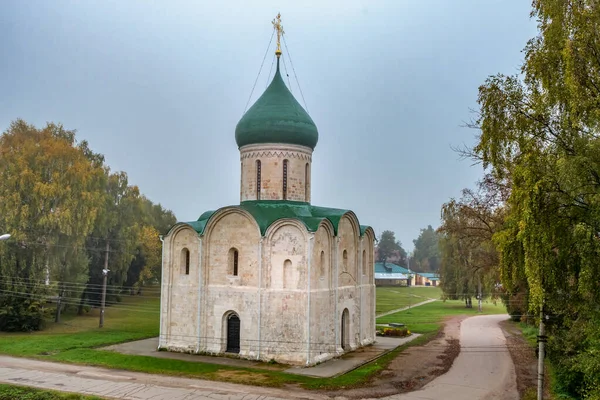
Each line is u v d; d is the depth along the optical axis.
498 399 33.09
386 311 88.56
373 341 52.53
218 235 45.06
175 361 41.56
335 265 44.97
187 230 46.31
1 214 57.75
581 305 24.98
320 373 38.38
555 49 25.00
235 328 44.09
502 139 26.84
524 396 33.81
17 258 58.81
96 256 74.94
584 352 27.39
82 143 77.50
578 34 23.77
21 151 61.31
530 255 24.05
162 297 46.50
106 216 71.50
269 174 47.91
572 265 24.45
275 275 42.28
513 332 61.97
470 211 52.78
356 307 49.28
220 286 44.38
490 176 49.34
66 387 34.34
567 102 24.64
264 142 48.09
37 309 56.25
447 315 82.00
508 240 29.80
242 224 44.06
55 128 70.00
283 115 47.91
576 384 32.88
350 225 48.84
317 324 42.09
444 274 88.75
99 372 38.44
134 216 82.38
